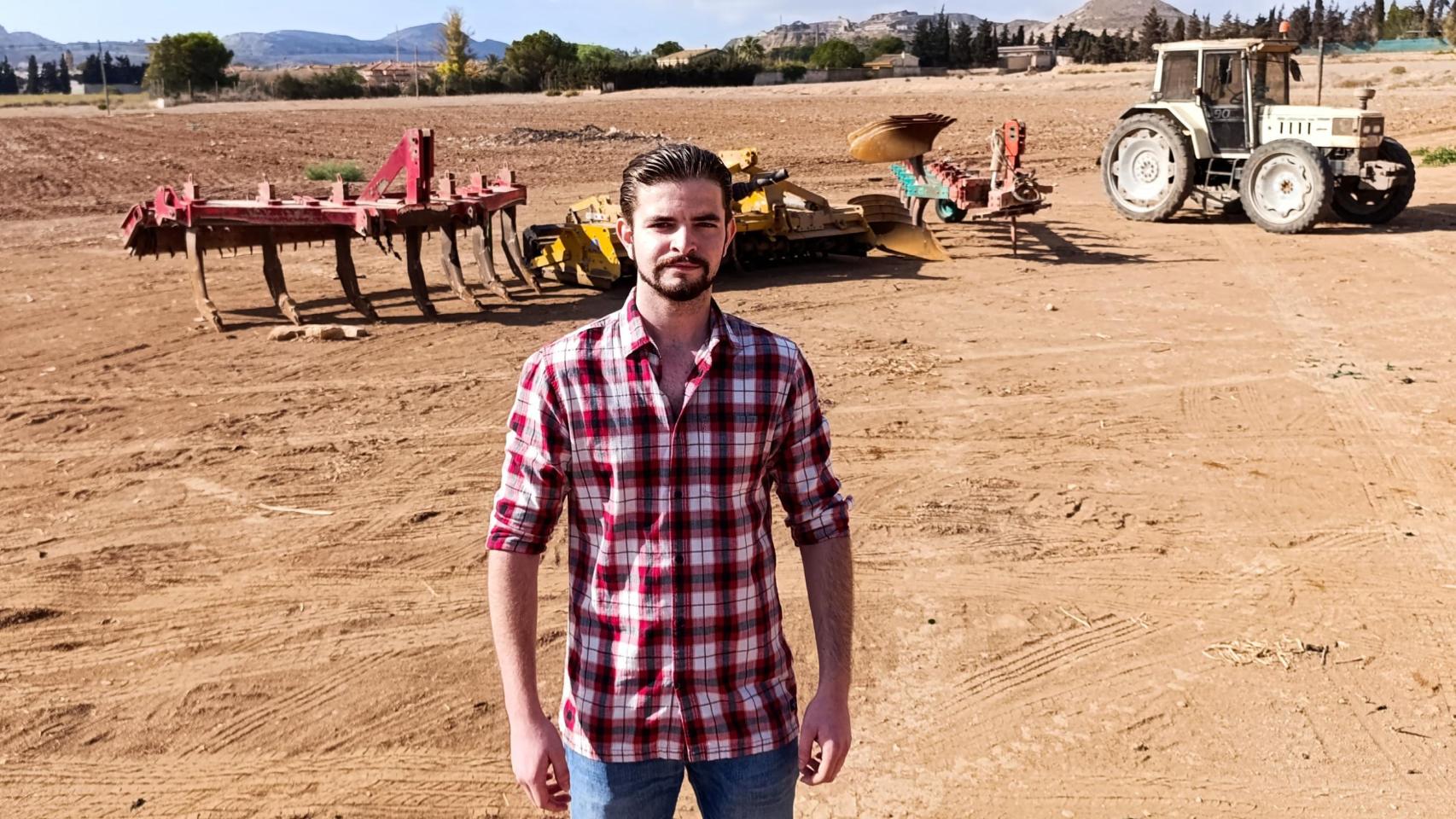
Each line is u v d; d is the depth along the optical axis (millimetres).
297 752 3855
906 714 4055
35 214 17781
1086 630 4605
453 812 3553
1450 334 9141
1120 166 16422
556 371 2111
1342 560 5184
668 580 2113
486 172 22922
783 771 2221
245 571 5180
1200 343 9000
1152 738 3885
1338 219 15656
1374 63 54625
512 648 2156
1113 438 6824
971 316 10117
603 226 11273
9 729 3977
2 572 5164
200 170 23750
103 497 6055
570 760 2240
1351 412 7227
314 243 14836
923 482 6168
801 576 5117
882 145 13430
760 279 12133
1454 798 3541
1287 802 3543
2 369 8602
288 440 6934
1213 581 5012
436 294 11469
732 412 2092
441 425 7199
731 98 53344
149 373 8484
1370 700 4070
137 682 4277
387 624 4707
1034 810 3537
